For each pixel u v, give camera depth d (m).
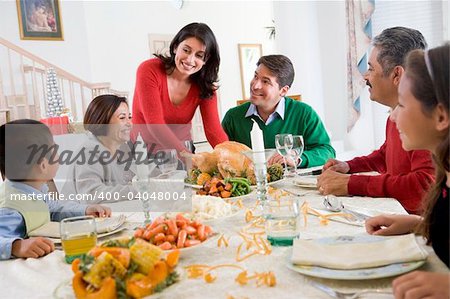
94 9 7.16
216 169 1.71
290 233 1.02
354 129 4.45
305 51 4.52
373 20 4.16
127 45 7.46
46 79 6.41
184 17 8.05
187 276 0.84
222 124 2.62
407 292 0.65
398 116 0.89
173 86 2.33
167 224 0.99
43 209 1.28
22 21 6.56
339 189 1.51
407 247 0.85
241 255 0.97
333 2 4.46
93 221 1.03
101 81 7.27
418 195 1.37
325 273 0.79
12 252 1.08
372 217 1.09
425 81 0.82
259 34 9.09
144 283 0.71
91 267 0.71
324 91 4.65
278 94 2.41
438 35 3.89
